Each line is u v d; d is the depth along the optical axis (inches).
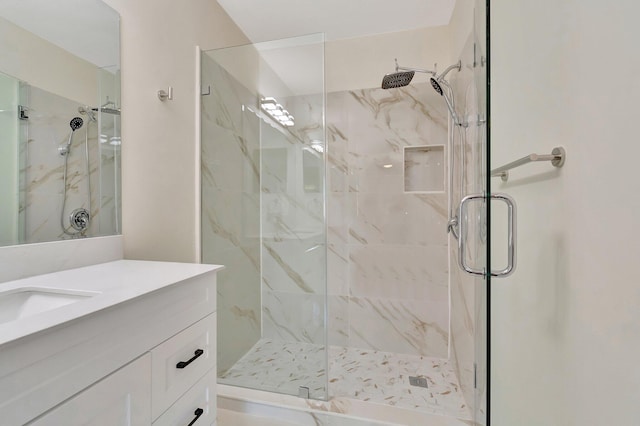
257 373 73.0
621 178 20.6
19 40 35.5
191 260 66.5
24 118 35.9
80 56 42.4
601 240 22.8
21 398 18.5
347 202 90.2
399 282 87.0
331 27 84.9
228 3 75.9
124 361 26.1
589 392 24.1
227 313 76.1
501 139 44.2
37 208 37.2
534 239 33.9
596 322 23.4
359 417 56.9
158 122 57.1
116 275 35.7
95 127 44.6
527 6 35.4
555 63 29.3
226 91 75.8
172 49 60.9
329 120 91.0
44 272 37.2
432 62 83.9
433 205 84.4
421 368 78.5
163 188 58.5
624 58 20.1
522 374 36.6
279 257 86.0
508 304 41.1
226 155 76.8
